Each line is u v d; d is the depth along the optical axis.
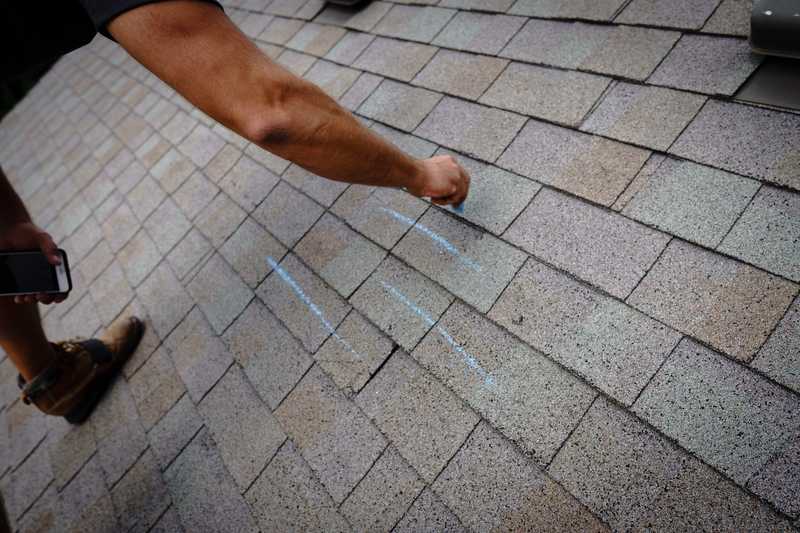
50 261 2.24
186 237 3.09
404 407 1.83
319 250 2.43
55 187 4.64
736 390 1.38
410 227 2.23
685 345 1.49
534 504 1.48
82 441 2.71
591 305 1.68
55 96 6.31
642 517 1.34
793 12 1.63
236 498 2.02
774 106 1.74
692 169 1.77
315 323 2.21
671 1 2.20
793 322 1.39
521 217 1.99
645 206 1.77
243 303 2.52
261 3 4.57
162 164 3.77
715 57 1.96
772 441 1.28
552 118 2.18
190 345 2.58
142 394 2.60
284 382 2.15
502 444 1.60
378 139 1.41
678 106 1.92
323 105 1.22
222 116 1.16
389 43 3.14
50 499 2.62
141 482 2.32
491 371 1.73
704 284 1.55
